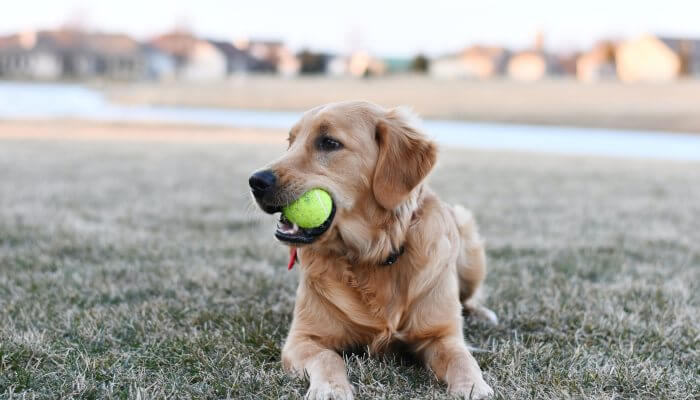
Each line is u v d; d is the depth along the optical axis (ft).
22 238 19.71
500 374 10.19
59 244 18.86
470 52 281.13
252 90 164.45
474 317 13.88
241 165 42.98
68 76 263.08
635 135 89.40
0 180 32.35
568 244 20.34
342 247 11.35
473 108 122.31
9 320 12.35
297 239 10.78
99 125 81.76
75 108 120.16
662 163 49.80
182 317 13.01
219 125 89.45
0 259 17.10
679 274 16.72
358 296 11.05
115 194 29.32
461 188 33.37
